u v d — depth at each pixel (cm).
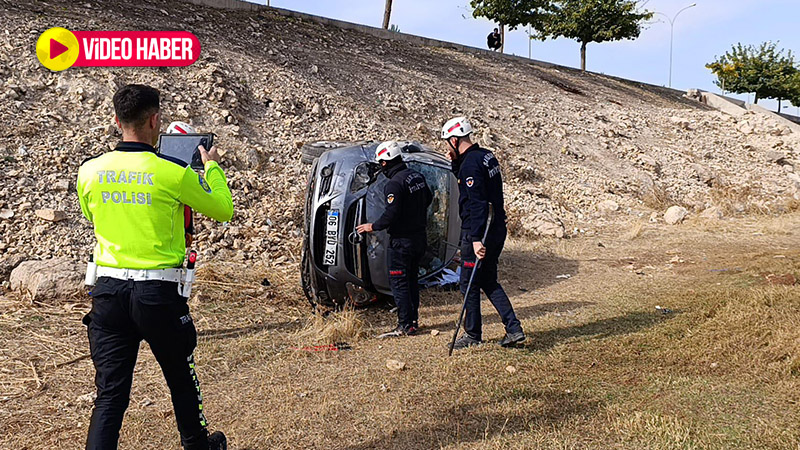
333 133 1216
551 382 436
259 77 1312
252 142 1097
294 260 808
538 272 830
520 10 2802
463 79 1891
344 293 636
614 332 548
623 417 375
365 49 1844
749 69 3894
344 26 2020
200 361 482
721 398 401
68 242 748
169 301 283
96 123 980
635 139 1789
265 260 795
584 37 2920
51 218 765
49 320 561
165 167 284
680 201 1423
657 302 651
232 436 361
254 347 516
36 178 830
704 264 858
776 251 945
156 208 283
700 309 600
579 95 2155
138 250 281
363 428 372
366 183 636
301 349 511
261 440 357
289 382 445
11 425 370
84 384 436
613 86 2583
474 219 492
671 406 390
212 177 306
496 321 604
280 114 1215
